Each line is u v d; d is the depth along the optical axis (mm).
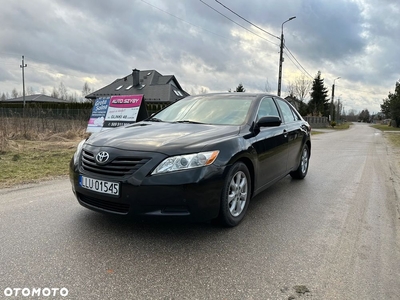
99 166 2932
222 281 2328
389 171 7086
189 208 2791
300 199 4527
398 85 60281
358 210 4074
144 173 2740
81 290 2178
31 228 3215
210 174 2881
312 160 8656
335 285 2309
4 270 2404
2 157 7832
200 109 4320
